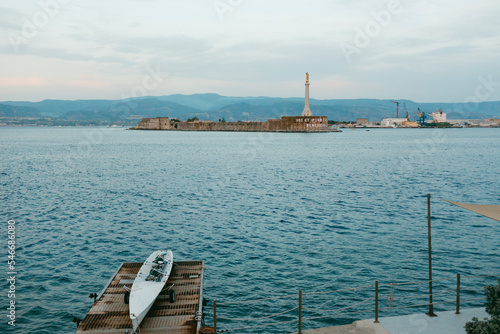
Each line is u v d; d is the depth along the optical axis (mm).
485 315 15898
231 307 22906
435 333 14539
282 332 20547
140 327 17266
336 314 22125
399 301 23578
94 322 17609
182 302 19703
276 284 25906
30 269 28188
